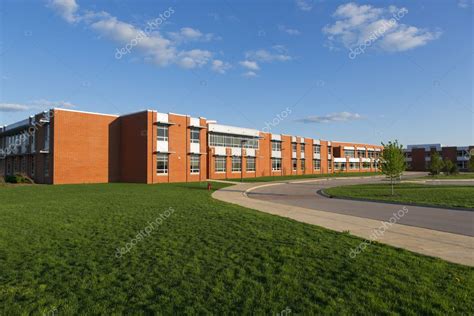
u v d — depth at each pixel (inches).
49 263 249.4
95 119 1380.4
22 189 989.8
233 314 168.7
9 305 179.3
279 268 237.1
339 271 230.1
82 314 169.2
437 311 168.9
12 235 342.0
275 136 2233.0
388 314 166.9
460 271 230.1
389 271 229.6
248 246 299.0
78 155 1318.9
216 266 242.4
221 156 1812.3
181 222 423.5
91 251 282.0
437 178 1827.0
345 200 774.5
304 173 2529.5
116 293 194.7
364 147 3385.8
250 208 593.9
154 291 197.9
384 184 1338.6
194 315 167.8
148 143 1354.6
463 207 583.5
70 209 539.8
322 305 178.1
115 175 1438.2
